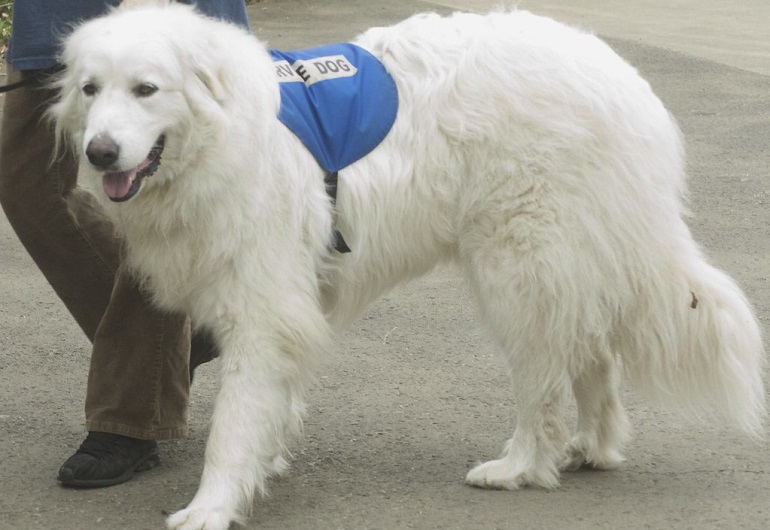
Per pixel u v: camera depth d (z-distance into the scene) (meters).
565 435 5.53
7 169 5.64
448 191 5.45
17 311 8.27
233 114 4.98
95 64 4.81
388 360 7.32
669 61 16.36
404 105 5.45
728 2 22.31
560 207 5.28
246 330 5.13
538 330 5.40
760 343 5.56
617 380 5.73
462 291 8.62
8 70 5.67
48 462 5.84
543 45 5.36
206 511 4.96
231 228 5.04
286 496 5.39
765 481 5.50
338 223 5.41
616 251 5.32
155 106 4.82
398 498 5.36
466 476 5.55
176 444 6.15
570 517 5.11
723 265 8.97
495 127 5.32
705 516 5.10
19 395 6.78
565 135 5.24
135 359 5.59
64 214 5.75
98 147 4.69
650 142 5.35
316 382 6.93
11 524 5.11
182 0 5.49
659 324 5.41
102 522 5.13
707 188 10.96
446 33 5.55
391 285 5.74
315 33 17.14
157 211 5.07
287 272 5.17
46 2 5.43
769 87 14.91
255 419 5.12
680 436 6.11
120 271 5.57
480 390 6.84
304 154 5.25
